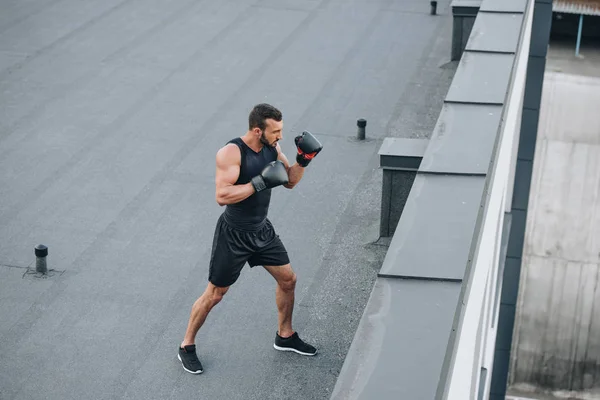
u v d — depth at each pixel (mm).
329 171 9633
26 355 6594
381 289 5070
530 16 12352
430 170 6574
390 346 4582
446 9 15180
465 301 5133
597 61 29359
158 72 12281
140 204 8883
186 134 10477
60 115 10867
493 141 7098
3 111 10922
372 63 12836
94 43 13234
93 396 6211
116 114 10953
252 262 6359
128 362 6578
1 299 7262
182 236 8344
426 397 4238
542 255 28000
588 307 27781
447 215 5938
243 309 7262
